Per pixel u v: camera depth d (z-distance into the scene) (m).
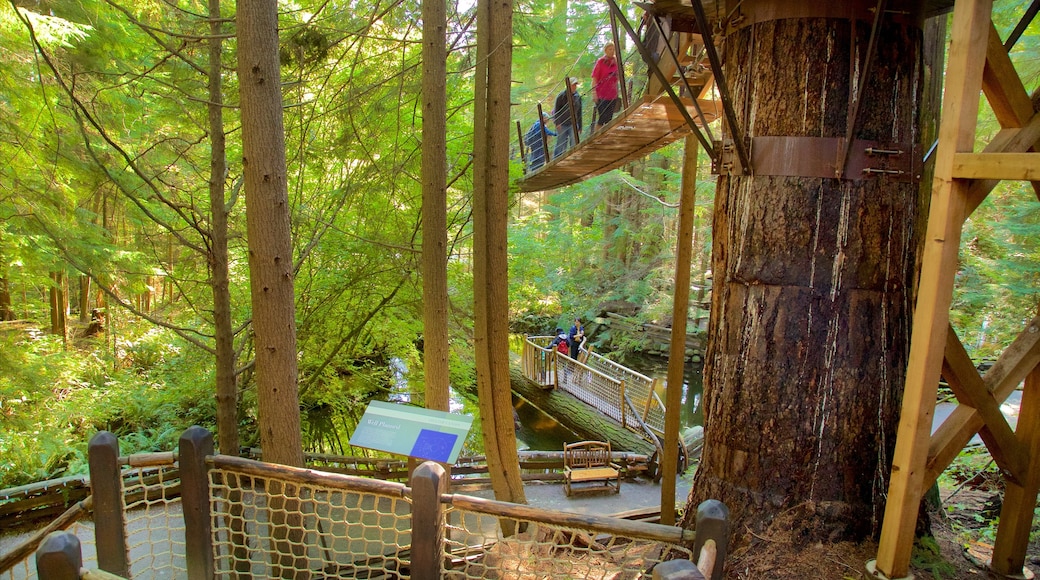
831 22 2.38
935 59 3.14
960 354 2.10
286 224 2.81
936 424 5.23
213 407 7.36
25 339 6.60
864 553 2.38
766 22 2.49
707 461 2.77
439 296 3.73
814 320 2.46
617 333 14.38
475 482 5.27
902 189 2.43
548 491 5.54
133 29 5.43
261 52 2.67
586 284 15.44
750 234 2.55
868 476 2.46
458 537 3.79
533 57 13.21
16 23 4.27
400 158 5.64
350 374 8.26
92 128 5.53
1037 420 2.29
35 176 5.58
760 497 2.54
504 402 3.81
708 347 2.83
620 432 7.82
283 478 2.15
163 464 2.25
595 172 6.70
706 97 4.32
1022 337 2.28
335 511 4.19
